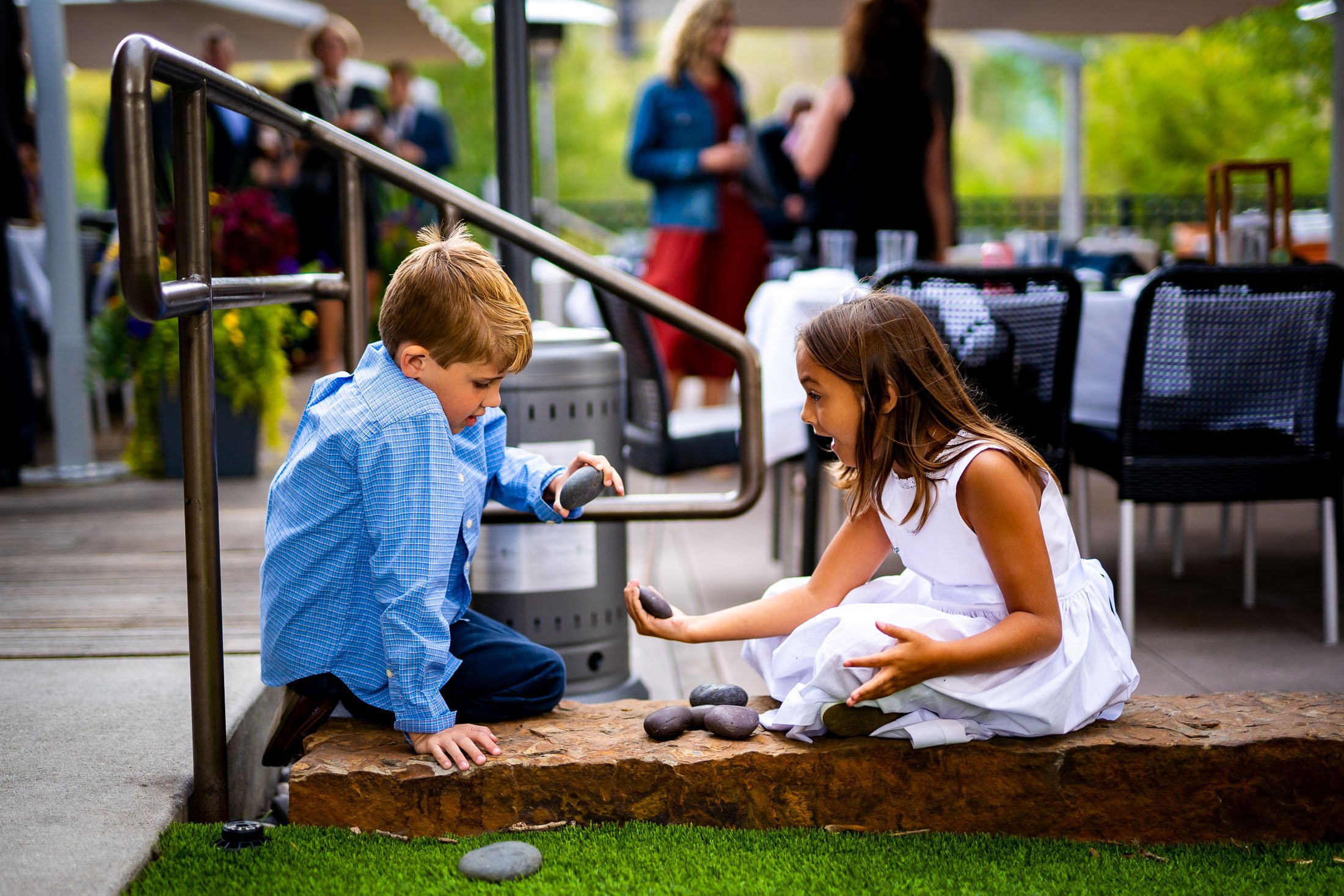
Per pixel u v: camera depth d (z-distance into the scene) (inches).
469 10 840.9
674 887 61.7
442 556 68.5
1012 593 68.2
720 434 134.6
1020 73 997.2
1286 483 112.7
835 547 78.3
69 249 183.6
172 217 169.8
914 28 179.6
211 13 286.0
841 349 69.6
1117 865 66.1
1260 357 112.1
